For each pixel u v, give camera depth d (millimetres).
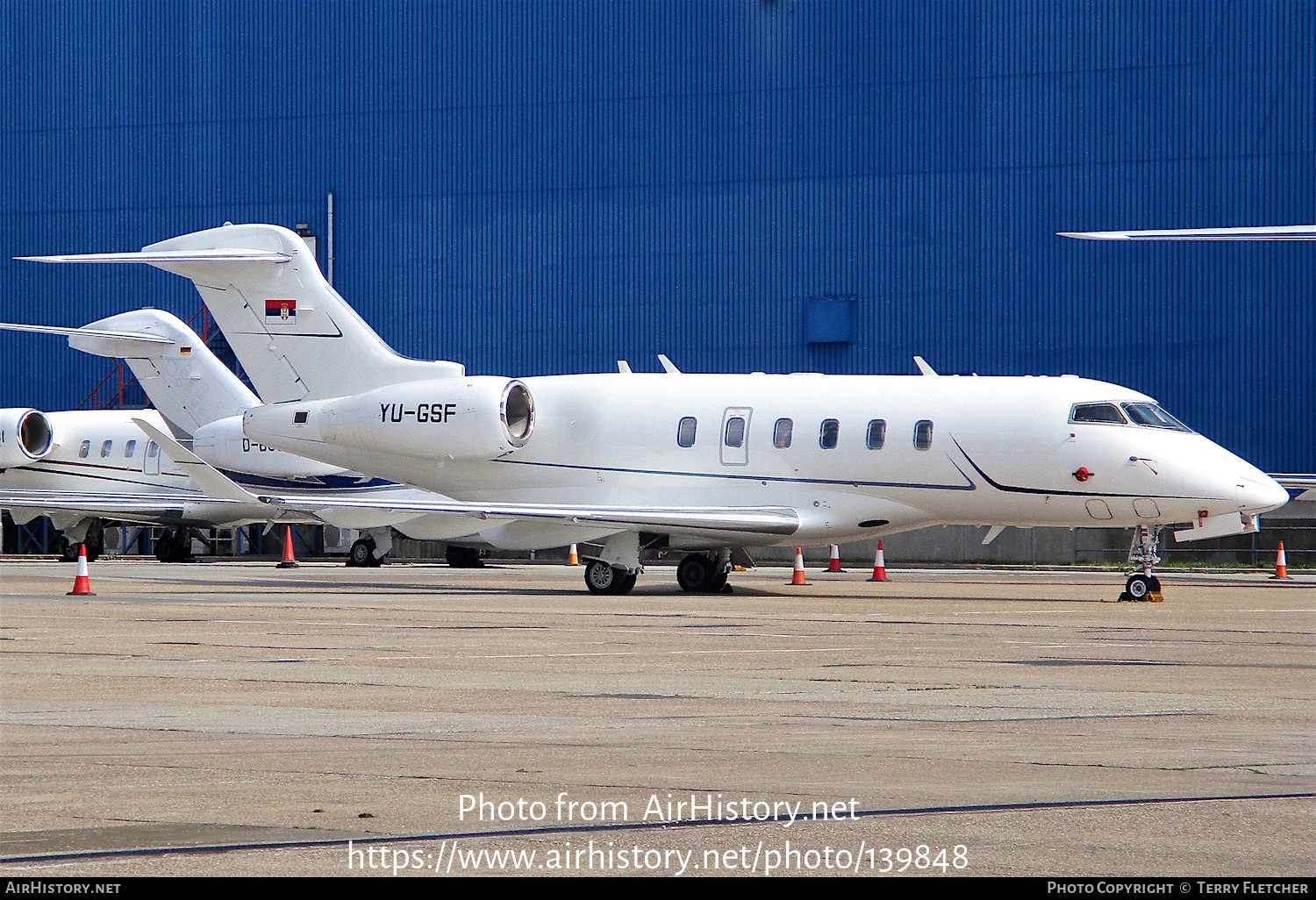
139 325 147000
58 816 22781
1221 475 82688
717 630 60594
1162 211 161875
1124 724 32656
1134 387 161750
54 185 198250
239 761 27688
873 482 89000
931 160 169375
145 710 34969
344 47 190000
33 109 199000
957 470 86750
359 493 133125
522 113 184000
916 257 169500
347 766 27203
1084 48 164750
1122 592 89750
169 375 145500
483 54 185375
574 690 38875
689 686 39906
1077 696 37562
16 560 176625
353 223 189250
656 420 95250
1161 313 161375
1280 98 159000
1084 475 83750
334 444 101625
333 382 103812
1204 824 22234
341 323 103562
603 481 96375
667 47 179125
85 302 197500
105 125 197125
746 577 128875
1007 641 54844
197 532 167375
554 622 65000
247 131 192750
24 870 19469
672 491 94375
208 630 59625
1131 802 23812
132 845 20906
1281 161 158750
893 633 58844
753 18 176000
